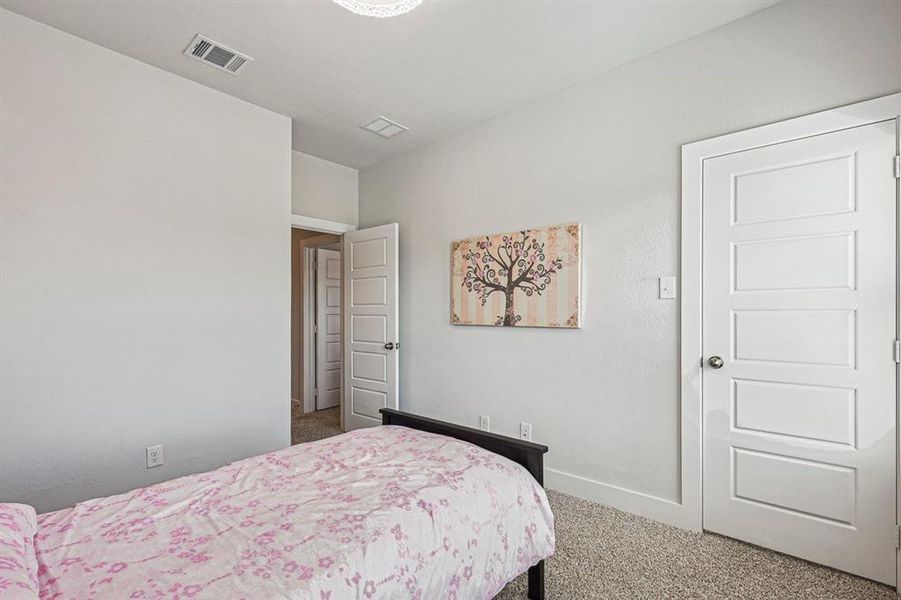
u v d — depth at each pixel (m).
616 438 2.66
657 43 2.45
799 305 2.08
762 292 2.17
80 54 2.33
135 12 2.13
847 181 1.97
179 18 2.18
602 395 2.72
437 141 3.72
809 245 2.05
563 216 2.92
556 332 2.95
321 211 4.17
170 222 2.63
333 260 5.47
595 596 1.80
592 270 2.77
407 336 3.96
